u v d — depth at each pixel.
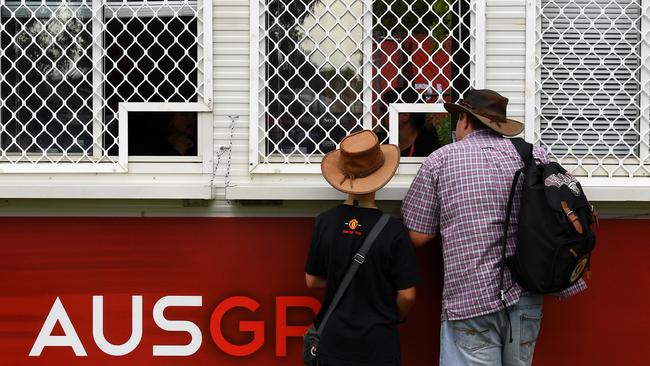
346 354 4.98
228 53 5.87
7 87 5.97
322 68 5.93
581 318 5.88
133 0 5.94
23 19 5.95
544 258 4.82
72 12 5.95
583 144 5.93
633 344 5.88
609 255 5.88
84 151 5.92
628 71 5.93
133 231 5.90
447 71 5.93
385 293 5.06
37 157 5.94
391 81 5.93
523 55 5.86
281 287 5.89
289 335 5.88
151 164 5.89
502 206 5.04
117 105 5.97
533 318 5.07
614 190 5.70
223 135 5.88
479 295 4.97
